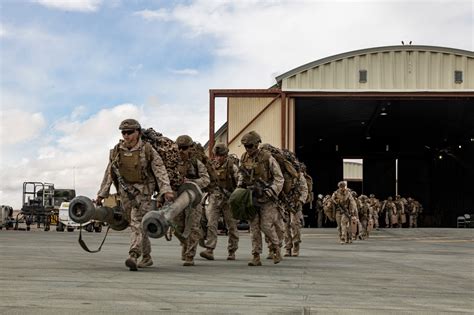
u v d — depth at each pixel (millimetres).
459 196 57312
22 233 27078
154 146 8875
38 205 33719
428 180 59281
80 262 10219
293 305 5805
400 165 59688
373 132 51188
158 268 9523
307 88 33344
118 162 8664
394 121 45531
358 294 6828
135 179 8672
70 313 5020
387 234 29672
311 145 57281
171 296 6199
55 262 10188
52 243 17234
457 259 13180
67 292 6293
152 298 6008
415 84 33500
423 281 8477
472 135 50312
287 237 13312
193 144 10328
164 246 16578
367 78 33562
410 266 11102
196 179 10266
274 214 10531
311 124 46625
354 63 33625
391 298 6566
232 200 10227
